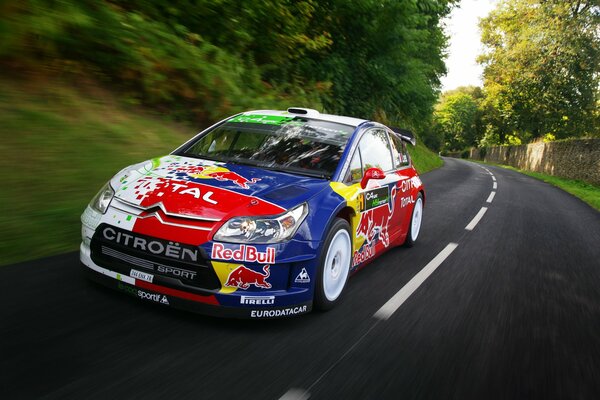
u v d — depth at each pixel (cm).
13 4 589
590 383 294
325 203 341
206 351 270
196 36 859
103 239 306
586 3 3712
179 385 233
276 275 301
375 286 432
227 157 395
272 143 414
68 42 690
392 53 1491
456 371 287
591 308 450
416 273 491
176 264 287
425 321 363
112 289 335
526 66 3947
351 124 456
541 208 1207
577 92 3947
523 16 3962
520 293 468
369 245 439
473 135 8175
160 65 782
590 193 1969
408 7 1366
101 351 255
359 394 247
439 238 691
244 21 995
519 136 5841
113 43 724
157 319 300
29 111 585
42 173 498
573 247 734
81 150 573
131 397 218
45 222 431
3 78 619
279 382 248
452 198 1216
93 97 711
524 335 360
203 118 874
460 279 490
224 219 293
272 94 1034
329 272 349
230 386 238
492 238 730
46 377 225
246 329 305
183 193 308
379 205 443
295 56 1175
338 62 1354
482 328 364
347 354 291
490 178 2244
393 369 279
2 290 314
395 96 1659
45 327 273
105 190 329
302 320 334
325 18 1324
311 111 475
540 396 270
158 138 713
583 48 3669
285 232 304
